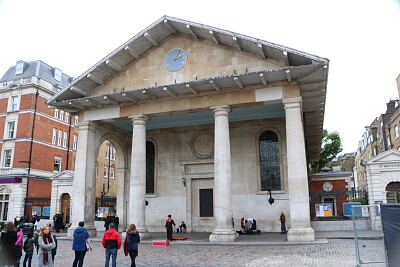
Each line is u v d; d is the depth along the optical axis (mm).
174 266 11859
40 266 9898
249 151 25188
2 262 10289
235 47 20500
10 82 44281
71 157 48812
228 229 18609
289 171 18266
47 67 48875
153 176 28062
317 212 24750
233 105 20375
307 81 19109
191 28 20625
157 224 26797
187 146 27234
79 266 10523
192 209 26391
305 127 29375
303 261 11922
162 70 21938
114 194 61219
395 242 9453
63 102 22578
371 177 23938
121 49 21484
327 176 32125
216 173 19438
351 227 23172
